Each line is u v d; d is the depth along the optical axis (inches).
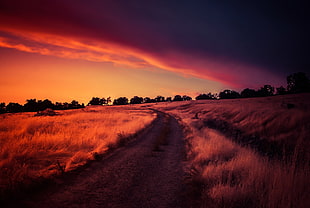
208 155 317.4
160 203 163.2
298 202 139.6
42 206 141.5
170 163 299.1
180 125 1017.5
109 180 207.8
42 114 1099.9
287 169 195.3
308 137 451.8
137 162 290.0
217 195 160.6
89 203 153.8
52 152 301.0
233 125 867.4
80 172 223.8
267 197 154.6
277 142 492.4
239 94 5438.0
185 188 199.2
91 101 6761.8
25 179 178.4
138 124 762.8
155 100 7746.1
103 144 372.5
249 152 309.9
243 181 188.7
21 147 295.1
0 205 136.0
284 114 733.3
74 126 589.3
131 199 167.3
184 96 7465.6
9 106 3275.1
